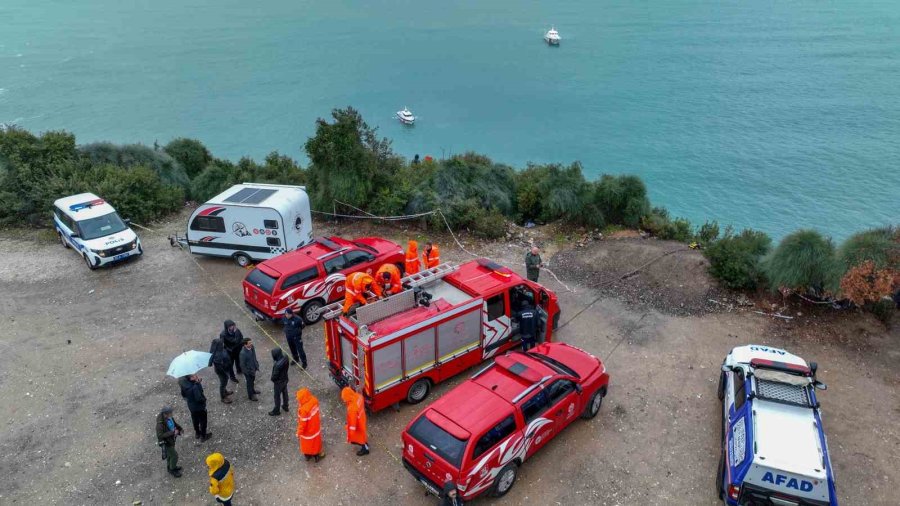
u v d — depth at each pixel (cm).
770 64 14175
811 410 880
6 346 1345
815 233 1384
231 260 1812
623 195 1952
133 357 1296
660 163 7506
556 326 1322
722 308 1432
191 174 2758
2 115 10775
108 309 1510
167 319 1458
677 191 6378
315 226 2086
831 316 1355
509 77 14312
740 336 1320
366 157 2097
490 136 9406
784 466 783
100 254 1698
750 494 809
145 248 1911
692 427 1045
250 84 13825
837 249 1371
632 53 16662
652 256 1675
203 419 1015
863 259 1312
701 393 1136
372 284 1073
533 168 2506
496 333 1196
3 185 2106
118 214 1978
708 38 18588
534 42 19488
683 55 15875
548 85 13188
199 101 11981
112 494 924
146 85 13612
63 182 2094
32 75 14575
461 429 831
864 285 1253
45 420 1098
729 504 834
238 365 1209
